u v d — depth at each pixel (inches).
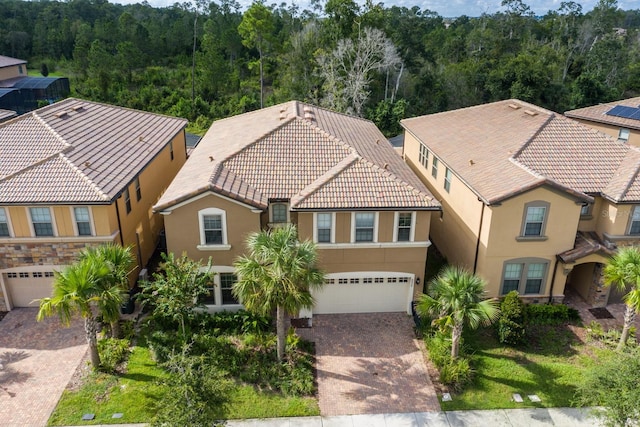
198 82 2443.4
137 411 634.2
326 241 810.8
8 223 786.8
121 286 708.7
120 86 2336.4
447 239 1034.1
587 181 856.3
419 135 1254.3
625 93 2679.6
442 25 3932.1
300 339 776.3
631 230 842.2
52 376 700.0
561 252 837.8
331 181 814.5
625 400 533.6
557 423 632.4
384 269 836.6
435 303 675.4
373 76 2249.0
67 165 828.0
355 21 2199.8
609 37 3024.1
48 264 823.7
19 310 858.1
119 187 828.6
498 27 3184.1
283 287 639.1
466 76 2353.6
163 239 1064.2
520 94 2204.7
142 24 3063.5
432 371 725.9
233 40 2733.8
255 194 810.2
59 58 2955.2
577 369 719.7
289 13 3238.2
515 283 861.2
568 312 839.1
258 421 630.5
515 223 806.5
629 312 722.2
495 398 671.8
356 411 649.6
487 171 887.7
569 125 972.6
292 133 946.1
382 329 825.5
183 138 1376.7
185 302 707.4
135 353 745.0
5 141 888.9
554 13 3720.5
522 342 768.3
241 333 789.9
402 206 780.6
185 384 521.3
